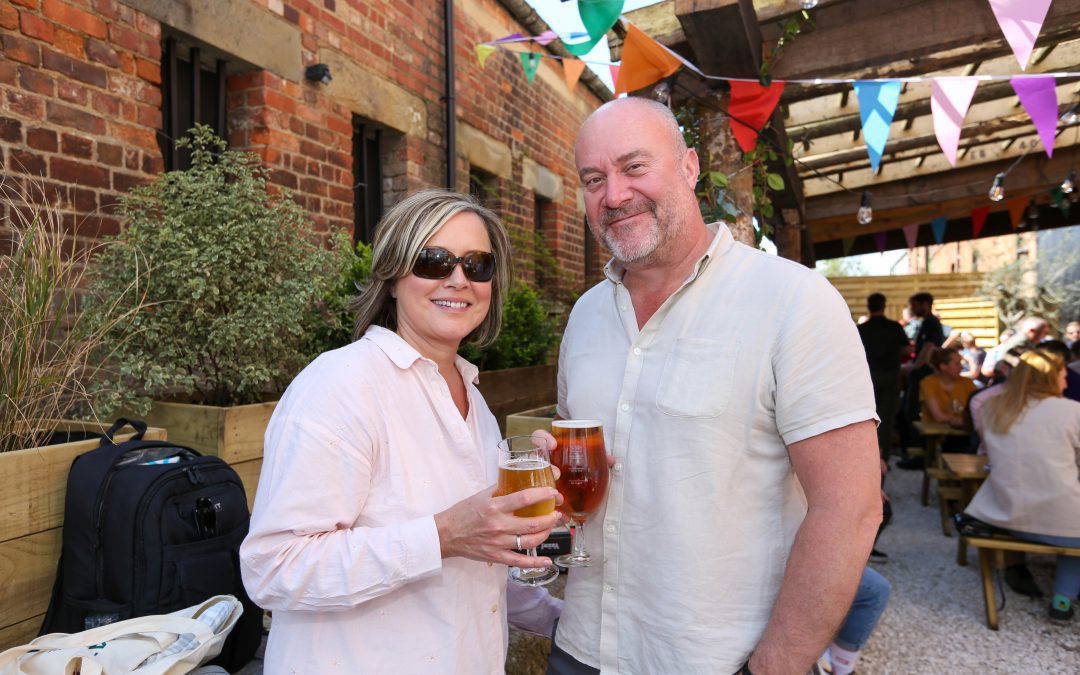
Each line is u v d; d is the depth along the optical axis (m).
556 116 6.45
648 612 1.21
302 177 3.41
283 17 3.30
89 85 2.44
